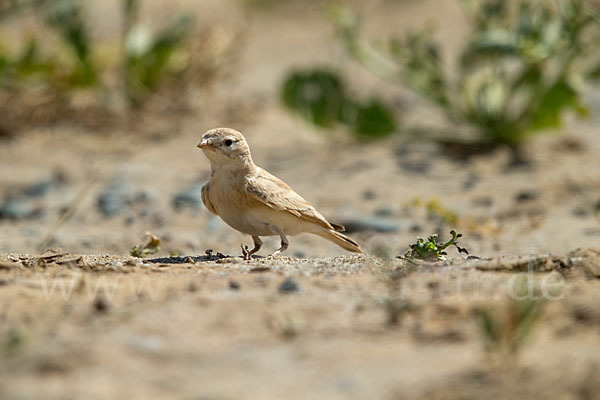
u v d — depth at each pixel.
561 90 20.55
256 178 11.76
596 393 5.89
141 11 25.62
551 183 18.83
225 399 5.91
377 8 42.25
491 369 6.34
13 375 6.27
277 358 6.66
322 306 7.93
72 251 14.18
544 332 7.15
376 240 15.39
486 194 18.41
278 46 36.53
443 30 38.19
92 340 6.89
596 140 22.33
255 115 25.50
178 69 24.72
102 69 24.84
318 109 22.47
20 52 24.11
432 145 22.48
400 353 6.76
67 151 22.12
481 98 21.50
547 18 20.41
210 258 11.22
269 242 15.68
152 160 21.61
